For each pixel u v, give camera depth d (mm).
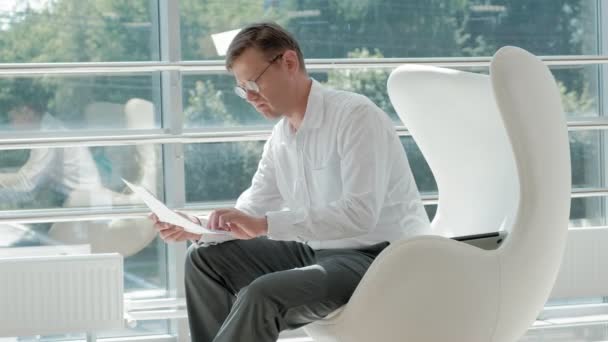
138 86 3891
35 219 3693
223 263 2797
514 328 2551
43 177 3812
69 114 3830
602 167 4371
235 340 2338
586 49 4312
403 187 2756
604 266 4023
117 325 3600
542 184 2467
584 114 4332
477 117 2830
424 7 4145
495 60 2467
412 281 2381
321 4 4055
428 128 2980
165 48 3855
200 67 3771
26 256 3805
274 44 2641
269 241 2863
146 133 3889
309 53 4051
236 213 2518
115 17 3857
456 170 2926
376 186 2568
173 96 3814
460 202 2914
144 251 3943
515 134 2443
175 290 3934
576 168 4355
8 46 3771
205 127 3947
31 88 3785
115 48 3861
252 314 2332
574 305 4379
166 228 2766
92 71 3664
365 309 2395
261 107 2701
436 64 4008
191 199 3986
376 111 2645
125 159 3896
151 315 3766
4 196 3783
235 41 2664
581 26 4305
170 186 3902
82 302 3566
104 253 3676
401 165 2758
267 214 2541
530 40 4254
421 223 2801
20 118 3779
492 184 2805
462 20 4184
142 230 3934
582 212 4363
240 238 2635
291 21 4035
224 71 3947
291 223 2527
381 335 2416
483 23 4207
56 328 3551
